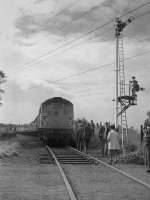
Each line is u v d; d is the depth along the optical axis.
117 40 24.98
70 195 9.10
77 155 21.91
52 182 11.55
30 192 9.78
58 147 31.28
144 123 14.77
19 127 56.88
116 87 24.95
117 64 24.98
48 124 31.02
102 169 15.40
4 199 8.74
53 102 31.39
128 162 18.11
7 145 26.83
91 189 10.48
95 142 32.41
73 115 31.75
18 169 14.72
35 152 24.41
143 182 11.22
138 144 23.86
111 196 9.43
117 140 17.78
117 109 24.86
